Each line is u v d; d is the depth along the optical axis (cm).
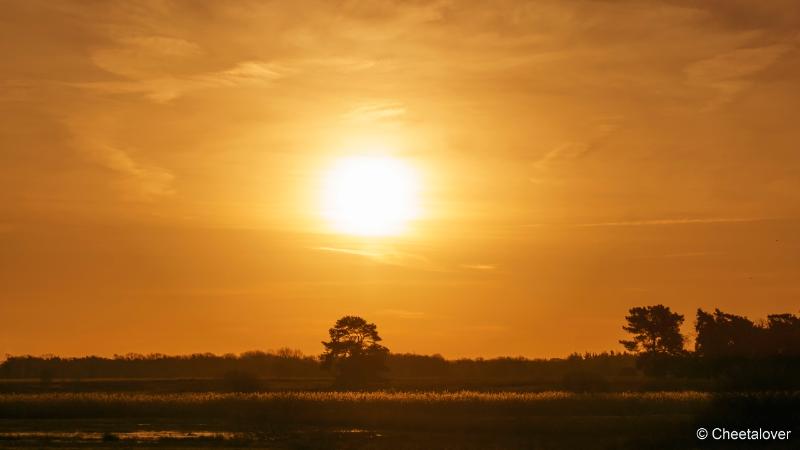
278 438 6638
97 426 7725
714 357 12925
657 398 8650
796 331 12494
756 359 11475
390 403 8625
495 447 6031
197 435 6881
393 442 6362
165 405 9050
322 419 8100
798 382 6994
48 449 5922
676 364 13888
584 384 11862
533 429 7019
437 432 7112
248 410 8669
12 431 7244
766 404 6275
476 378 17550
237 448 5991
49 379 18862
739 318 13638
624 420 7119
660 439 6062
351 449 5997
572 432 6844
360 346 15825
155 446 6094
